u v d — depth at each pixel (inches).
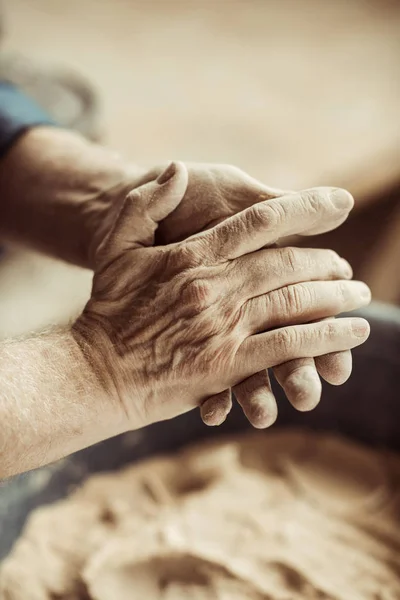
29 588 34.5
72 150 34.4
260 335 27.8
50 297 41.2
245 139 48.9
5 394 27.1
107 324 28.9
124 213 29.1
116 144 48.0
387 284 51.6
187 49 59.3
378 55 57.9
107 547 35.0
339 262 29.2
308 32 61.6
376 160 46.3
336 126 50.1
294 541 35.0
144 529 35.7
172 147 47.9
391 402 39.3
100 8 65.1
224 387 28.3
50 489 38.6
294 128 49.9
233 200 29.6
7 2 64.9
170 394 28.5
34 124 35.5
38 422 27.3
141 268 28.8
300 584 33.3
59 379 27.9
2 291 41.6
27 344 28.4
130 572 34.1
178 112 51.7
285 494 38.3
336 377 27.9
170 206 29.1
